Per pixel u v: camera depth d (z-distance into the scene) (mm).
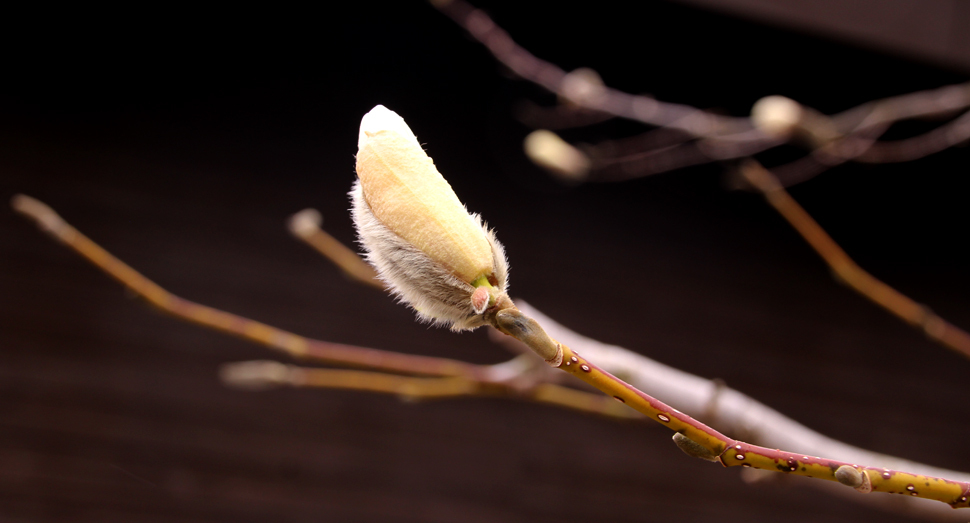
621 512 2193
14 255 1812
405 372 621
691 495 2262
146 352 1883
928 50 1840
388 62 2072
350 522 1965
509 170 2178
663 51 1945
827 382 2430
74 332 1837
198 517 1863
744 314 2387
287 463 1943
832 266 655
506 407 2156
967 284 2592
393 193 446
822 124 1257
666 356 2270
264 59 1999
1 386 1775
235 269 1948
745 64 1965
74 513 1783
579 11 1829
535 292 2180
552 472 2150
